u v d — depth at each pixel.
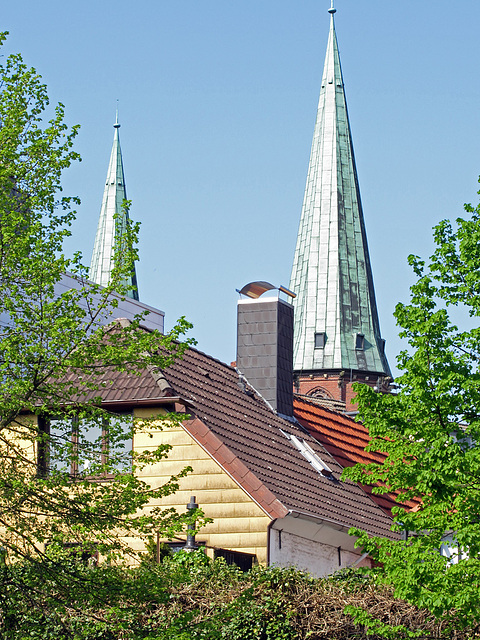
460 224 33.06
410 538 31.22
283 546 38.97
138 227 27.33
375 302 165.12
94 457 26.80
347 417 57.56
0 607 25.92
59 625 26.84
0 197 27.05
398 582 30.23
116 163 168.62
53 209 27.97
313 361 160.00
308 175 167.12
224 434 40.75
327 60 168.00
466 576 30.17
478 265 32.34
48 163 27.92
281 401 50.16
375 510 48.56
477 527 29.86
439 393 30.92
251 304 51.25
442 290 32.59
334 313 161.00
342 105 166.75
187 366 44.66
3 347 25.25
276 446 45.03
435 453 30.47
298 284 164.12
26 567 26.34
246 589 29.77
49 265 26.23
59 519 26.19
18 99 28.41
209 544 38.59
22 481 25.69
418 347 31.78
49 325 25.95
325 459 49.19
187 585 30.47
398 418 31.86
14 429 26.62
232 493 38.69
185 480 39.16
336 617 31.20
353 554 43.94
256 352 50.53
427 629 31.55
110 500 26.28
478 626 31.08
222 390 45.72
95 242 164.88
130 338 26.67
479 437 31.30
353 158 166.38
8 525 26.05
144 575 26.61
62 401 26.34
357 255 163.38
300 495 41.56
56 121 28.30
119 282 26.98
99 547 26.77
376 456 55.41
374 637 31.45
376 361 160.88
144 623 29.80
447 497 30.73
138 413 39.19
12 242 26.72
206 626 26.75
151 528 26.70
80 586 26.00
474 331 31.69
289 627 31.08
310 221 164.75
